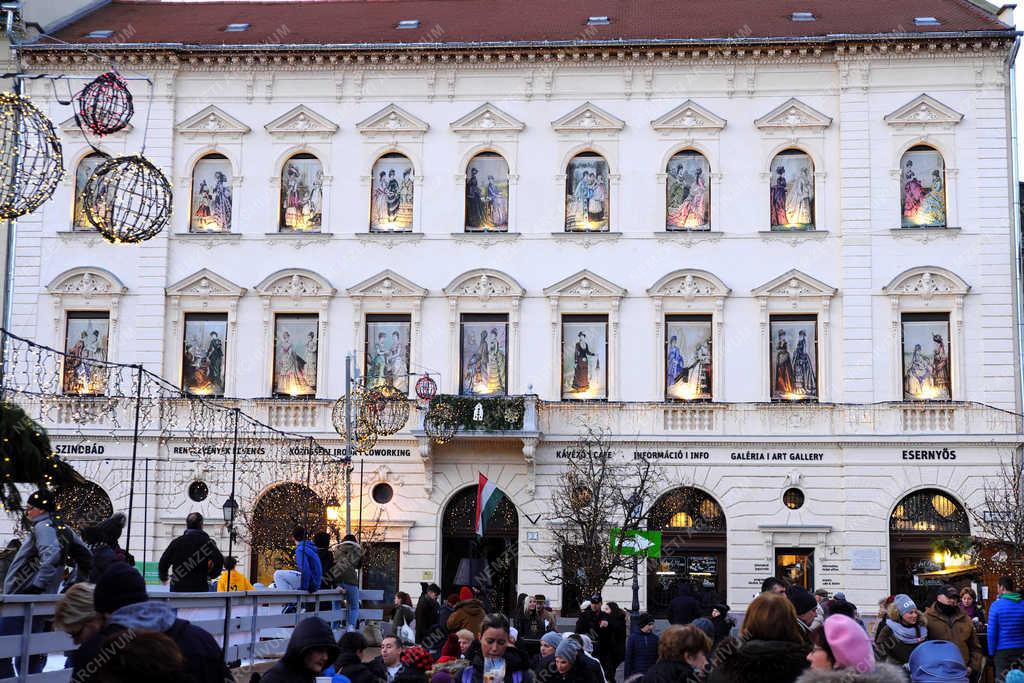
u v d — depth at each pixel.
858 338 46.78
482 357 48.06
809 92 48.25
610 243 48.12
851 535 45.88
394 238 48.62
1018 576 38.84
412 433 46.31
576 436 46.97
